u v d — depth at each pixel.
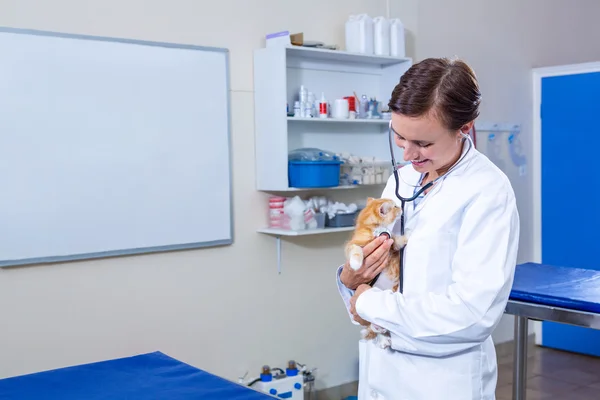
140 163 3.12
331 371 3.87
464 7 4.45
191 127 3.27
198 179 3.30
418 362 1.52
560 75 4.76
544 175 4.89
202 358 3.37
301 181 3.35
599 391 3.92
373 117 3.76
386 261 1.55
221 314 3.43
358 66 3.88
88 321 3.02
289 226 3.45
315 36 3.74
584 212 4.68
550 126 4.84
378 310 1.46
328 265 3.84
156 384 1.76
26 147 2.82
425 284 1.49
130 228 3.10
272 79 3.37
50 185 2.88
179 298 3.28
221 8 3.36
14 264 2.81
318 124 3.71
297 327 3.71
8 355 2.83
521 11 4.84
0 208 2.77
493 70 4.66
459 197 1.46
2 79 2.76
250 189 3.51
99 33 2.99
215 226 3.37
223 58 3.36
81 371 1.88
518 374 2.89
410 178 1.66
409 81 1.36
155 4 3.15
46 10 2.86
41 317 2.90
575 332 4.69
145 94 3.12
